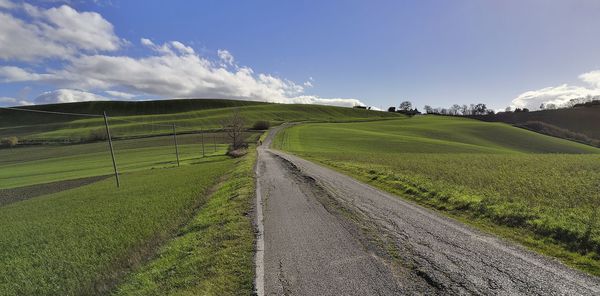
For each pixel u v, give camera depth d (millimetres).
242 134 92000
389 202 11977
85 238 11977
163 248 9336
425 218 9602
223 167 33781
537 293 5059
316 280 5887
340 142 71250
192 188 21406
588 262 6172
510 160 25484
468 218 9633
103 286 7461
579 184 13883
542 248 7000
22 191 34875
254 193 15477
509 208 9797
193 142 85312
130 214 15188
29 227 15188
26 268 9656
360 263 6512
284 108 161875
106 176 42125
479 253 6719
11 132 119062
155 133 103062
